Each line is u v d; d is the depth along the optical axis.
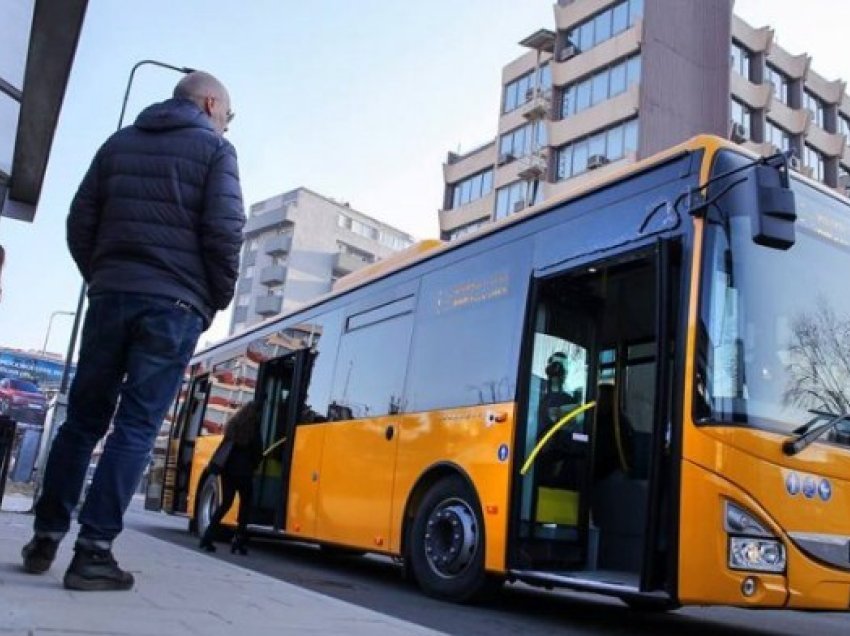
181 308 4.12
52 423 15.59
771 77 44.19
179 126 4.26
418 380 8.24
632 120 38.12
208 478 12.54
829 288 6.05
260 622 3.53
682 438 5.36
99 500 3.88
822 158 46.69
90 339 4.12
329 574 9.09
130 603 3.59
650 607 8.09
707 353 5.38
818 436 5.45
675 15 39.47
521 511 6.55
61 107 10.19
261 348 12.33
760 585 5.03
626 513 6.61
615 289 7.17
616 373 7.00
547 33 44.22
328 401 9.91
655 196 6.09
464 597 6.98
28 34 7.55
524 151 45.88
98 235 4.25
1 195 8.26
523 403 6.74
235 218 4.18
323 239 82.50
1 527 7.25
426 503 7.61
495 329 7.33
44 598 3.42
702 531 5.11
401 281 9.10
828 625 8.14
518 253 7.37
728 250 5.54
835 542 5.36
